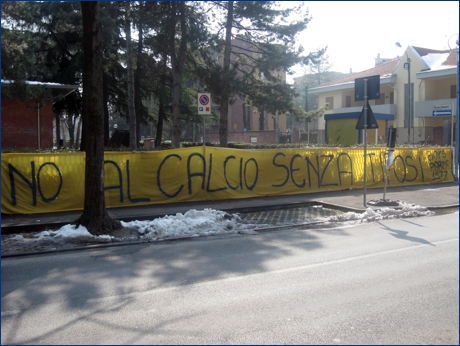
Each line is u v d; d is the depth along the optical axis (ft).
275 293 18.33
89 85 30.35
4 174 35.19
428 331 14.55
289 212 40.11
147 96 96.12
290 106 65.98
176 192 41.83
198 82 73.31
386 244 27.20
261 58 68.33
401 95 126.72
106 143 85.15
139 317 15.92
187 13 62.64
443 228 32.50
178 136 67.31
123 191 39.50
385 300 17.40
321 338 13.98
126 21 62.18
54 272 22.02
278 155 47.42
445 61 119.03
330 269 21.80
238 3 62.80
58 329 14.93
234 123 178.19
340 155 52.08
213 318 15.72
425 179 60.54
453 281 19.74
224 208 39.24
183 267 22.59
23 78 36.19
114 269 22.44
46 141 66.59
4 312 16.55
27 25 49.98
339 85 137.80
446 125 76.69
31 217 34.91
